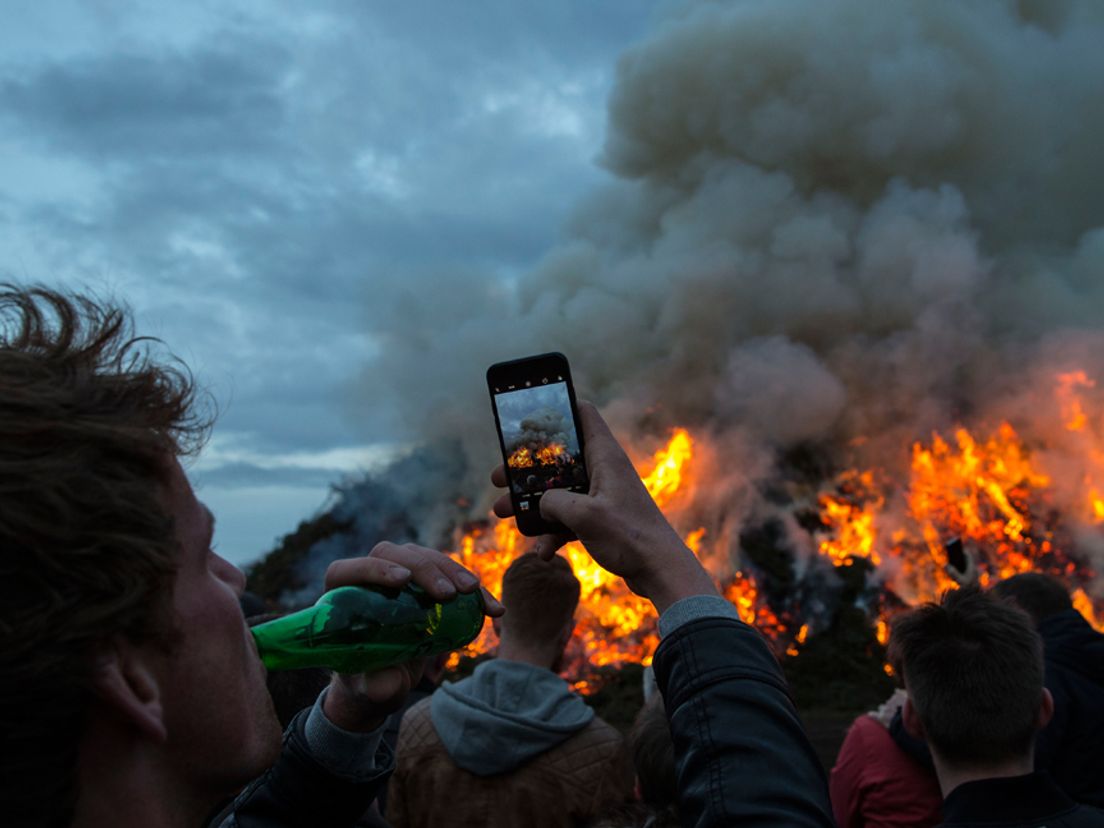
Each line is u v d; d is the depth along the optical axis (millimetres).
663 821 2160
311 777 1385
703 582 1256
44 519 840
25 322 1002
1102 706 3324
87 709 891
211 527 1031
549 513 1318
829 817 1071
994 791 2279
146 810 932
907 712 2742
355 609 1265
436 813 2982
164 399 1010
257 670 1057
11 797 847
